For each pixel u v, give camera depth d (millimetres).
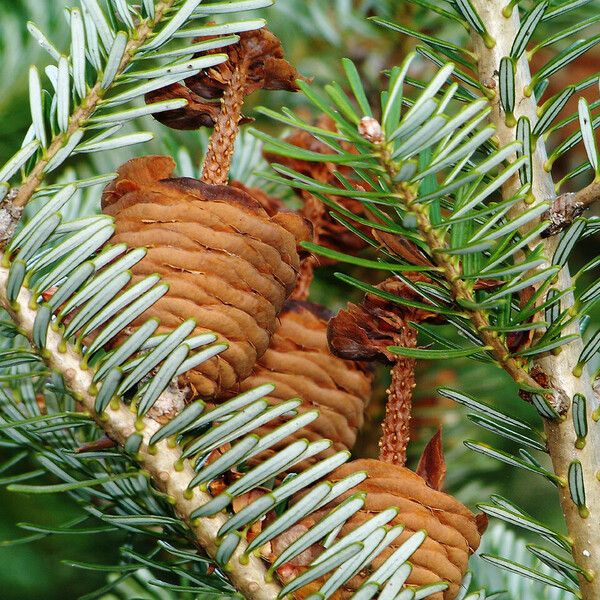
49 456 397
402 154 348
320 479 378
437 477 385
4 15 514
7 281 369
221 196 375
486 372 518
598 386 387
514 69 377
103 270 375
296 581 365
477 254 374
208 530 374
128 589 440
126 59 375
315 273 510
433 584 365
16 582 514
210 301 374
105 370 369
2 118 507
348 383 399
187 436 385
